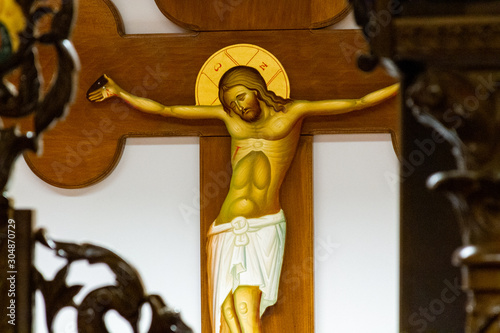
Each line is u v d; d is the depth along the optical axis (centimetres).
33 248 196
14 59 191
